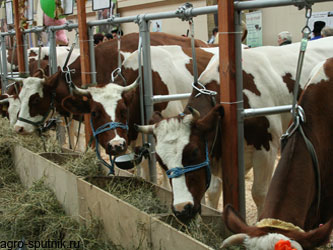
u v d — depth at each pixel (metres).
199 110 3.36
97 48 5.16
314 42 4.41
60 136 5.89
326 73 2.98
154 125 3.04
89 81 4.87
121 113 4.09
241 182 3.13
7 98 6.56
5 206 4.24
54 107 5.23
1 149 5.33
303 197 2.34
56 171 4.05
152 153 4.10
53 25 5.88
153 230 2.77
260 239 1.86
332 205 2.91
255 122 3.68
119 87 4.19
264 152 3.80
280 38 6.60
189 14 3.38
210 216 3.01
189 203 2.84
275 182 2.39
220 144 3.34
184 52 5.00
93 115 4.09
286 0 2.68
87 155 4.25
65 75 5.20
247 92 3.81
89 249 3.32
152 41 5.42
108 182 3.77
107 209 3.27
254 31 8.83
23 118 5.09
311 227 2.58
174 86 4.71
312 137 2.70
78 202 3.70
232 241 1.92
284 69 4.06
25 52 6.57
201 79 3.68
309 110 2.83
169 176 2.92
